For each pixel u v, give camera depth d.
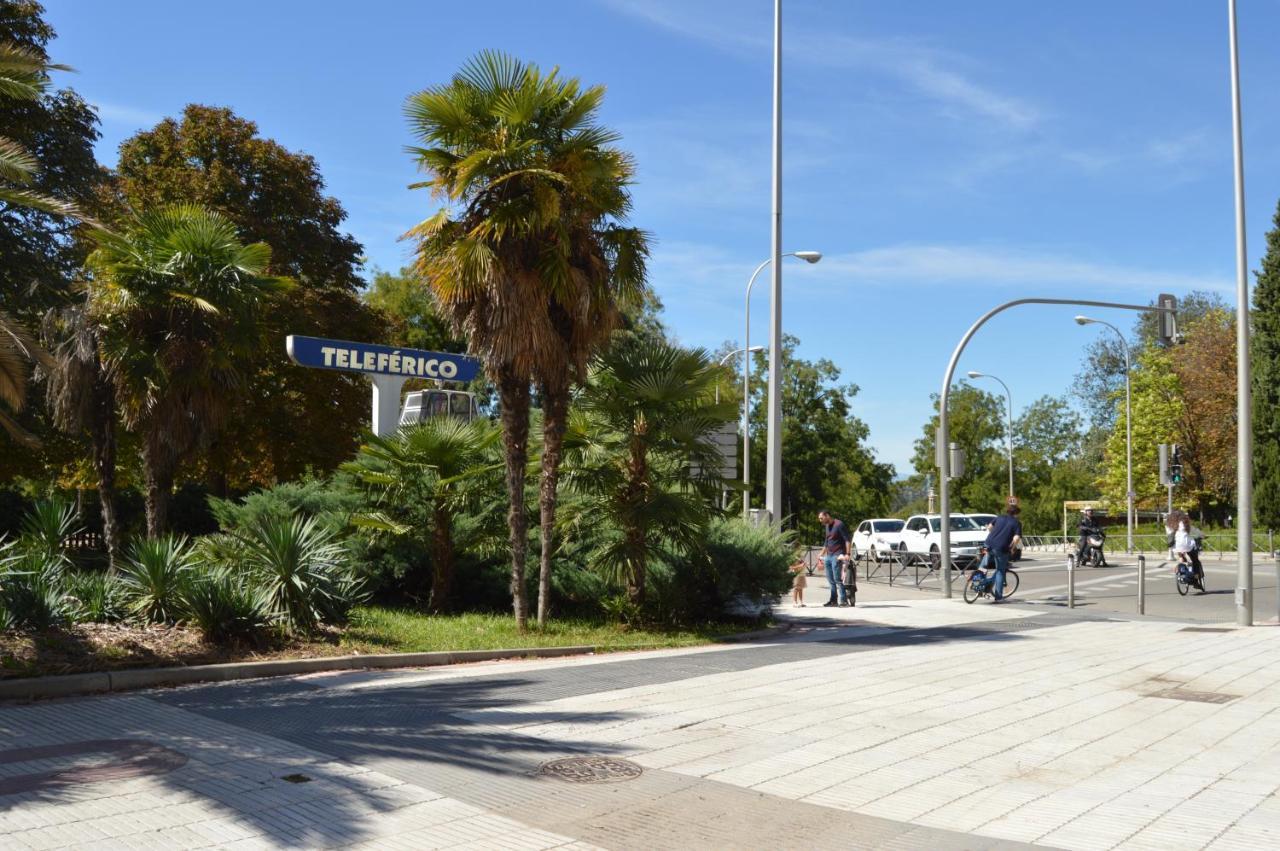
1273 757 7.07
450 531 15.38
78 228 26.12
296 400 31.08
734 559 15.89
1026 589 26.28
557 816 5.50
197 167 30.78
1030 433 94.62
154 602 11.05
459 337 13.70
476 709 8.27
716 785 6.18
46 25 26.31
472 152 13.30
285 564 11.70
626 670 10.70
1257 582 28.72
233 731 7.27
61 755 6.54
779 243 19.89
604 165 13.34
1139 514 59.72
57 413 15.49
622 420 14.79
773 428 19.58
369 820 5.34
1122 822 5.56
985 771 6.63
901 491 104.50
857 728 7.83
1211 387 53.34
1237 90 16.70
